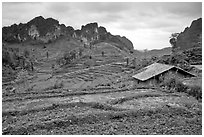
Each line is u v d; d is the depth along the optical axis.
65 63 147.00
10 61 112.31
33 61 161.12
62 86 61.62
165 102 23.03
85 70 106.75
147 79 43.81
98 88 36.88
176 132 15.16
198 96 24.97
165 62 64.44
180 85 29.77
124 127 16.23
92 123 17.25
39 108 21.73
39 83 77.44
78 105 22.53
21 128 16.03
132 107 21.53
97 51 196.12
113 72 90.56
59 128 16.33
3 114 20.47
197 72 47.84
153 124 16.69
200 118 17.55
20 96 29.91
